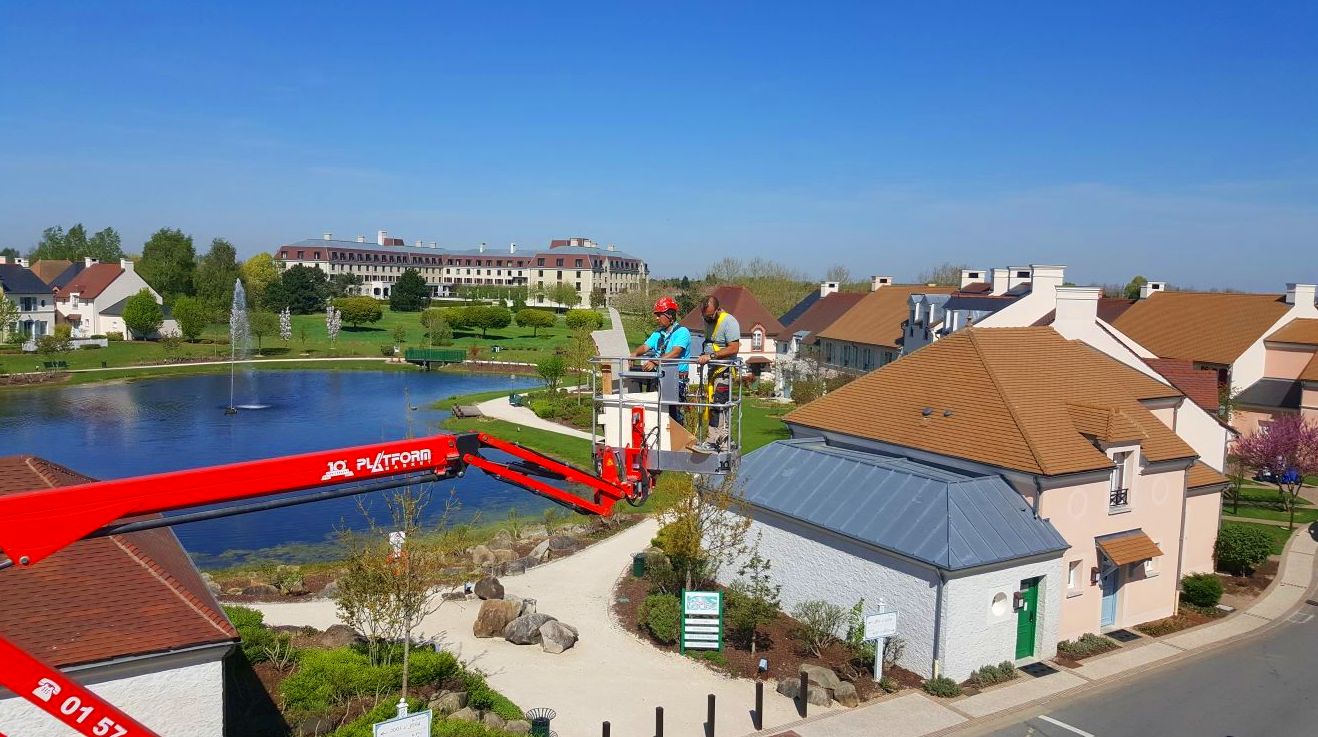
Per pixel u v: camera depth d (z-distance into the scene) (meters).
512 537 34.19
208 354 93.94
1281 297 57.12
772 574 27.06
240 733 17.58
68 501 7.47
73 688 7.98
